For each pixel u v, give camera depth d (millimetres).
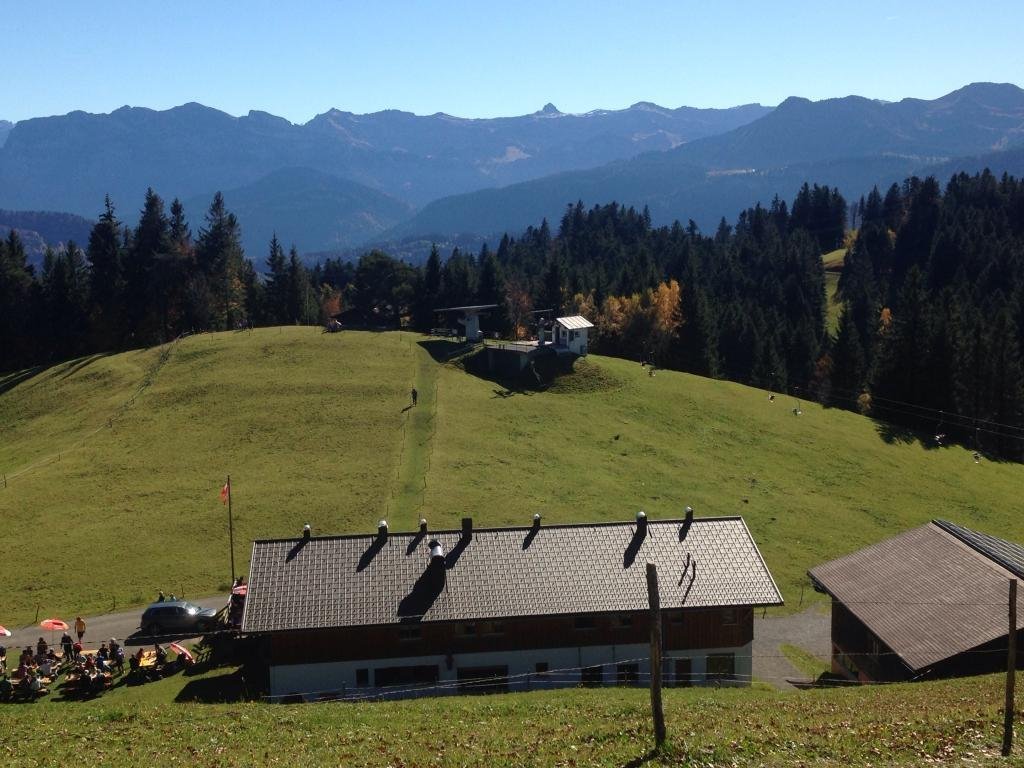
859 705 33375
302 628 42750
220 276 161750
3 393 116500
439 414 93875
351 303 168250
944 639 41656
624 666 45594
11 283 153500
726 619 45812
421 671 44594
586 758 26562
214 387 101812
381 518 69438
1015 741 27422
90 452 85125
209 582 60156
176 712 34531
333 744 29375
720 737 27812
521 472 81375
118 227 157500
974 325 127062
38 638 51969
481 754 27406
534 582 45906
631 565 47188
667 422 99188
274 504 72500
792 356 147000
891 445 101312
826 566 53156
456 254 172875
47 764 27828
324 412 94000
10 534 67625
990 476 96375
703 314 140250
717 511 76375
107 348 152000
